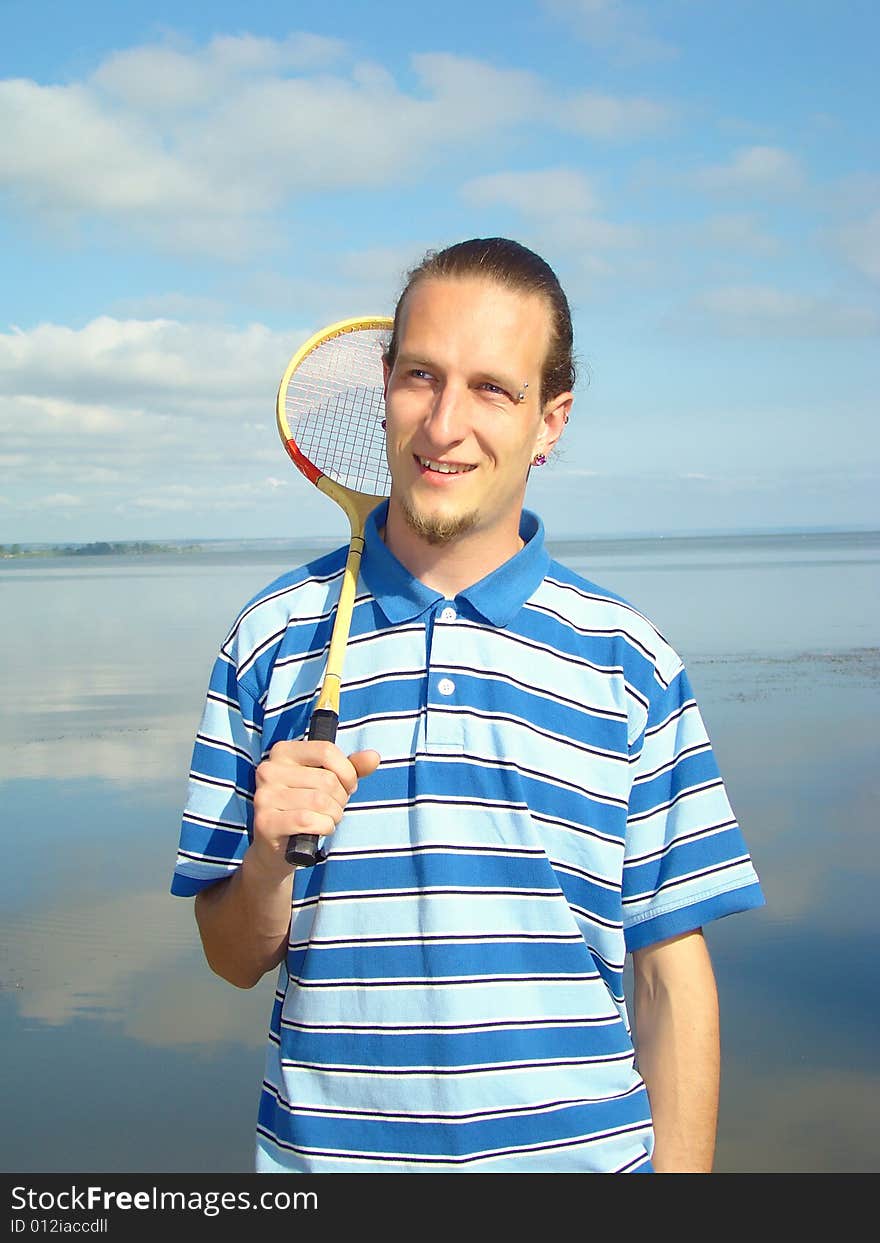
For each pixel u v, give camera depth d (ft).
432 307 6.17
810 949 18.15
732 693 44.29
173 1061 14.73
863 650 56.70
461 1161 5.69
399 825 5.99
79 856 23.93
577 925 6.08
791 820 25.82
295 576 6.85
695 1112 6.27
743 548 327.26
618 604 6.57
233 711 6.56
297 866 5.69
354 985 5.89
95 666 60.34
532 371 6.23
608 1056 6.01
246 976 6.51
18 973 17.54
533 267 6.40
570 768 6.15
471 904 5.88
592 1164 5.82
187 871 6.46
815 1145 12.71
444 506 6.11
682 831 6.39
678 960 6.48
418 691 6.17
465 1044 5.74
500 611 6.24
